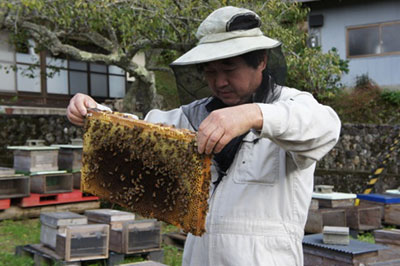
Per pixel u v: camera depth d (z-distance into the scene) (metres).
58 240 4.98
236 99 1.69
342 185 9.76
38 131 10.48
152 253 5.39
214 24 1.62
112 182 1.68
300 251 1.69
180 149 1.46
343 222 6.10
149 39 7.64
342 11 14.56
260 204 1.66
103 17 7.13
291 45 7.41
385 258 3.77
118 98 14.68
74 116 1.80
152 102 9.10
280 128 1.33
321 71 7.69
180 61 1.63
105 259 5.16
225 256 1.67
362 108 13.31
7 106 12.08
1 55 12.09
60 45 8.02
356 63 14.52
